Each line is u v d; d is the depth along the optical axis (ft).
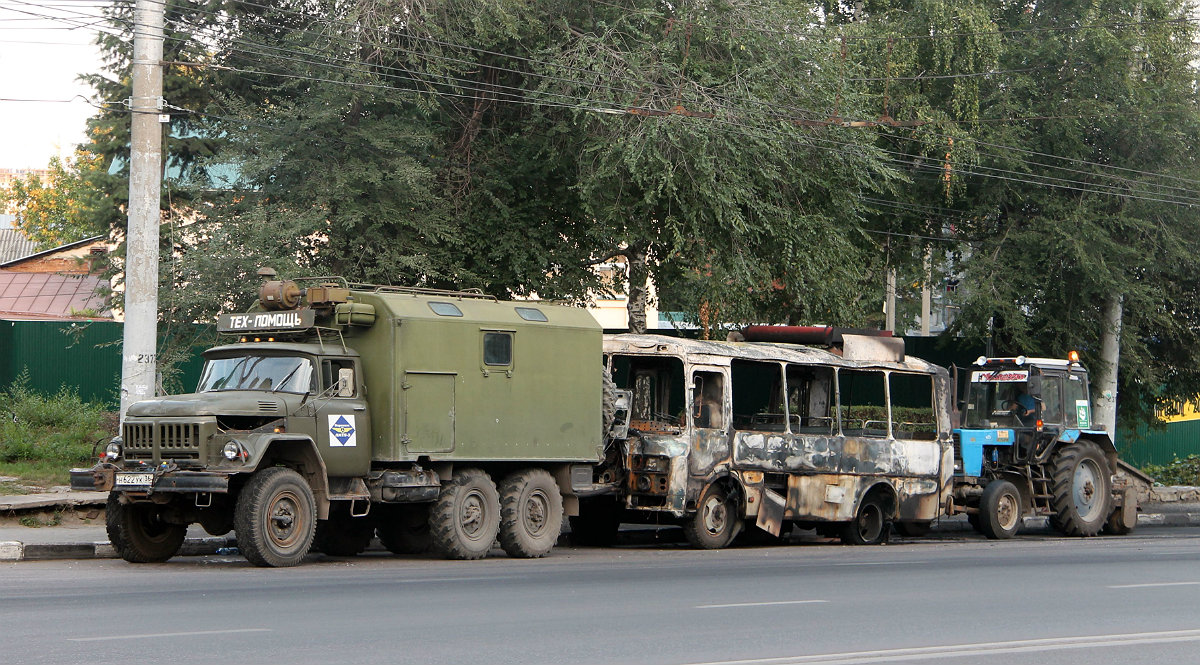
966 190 171.01
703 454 102.37
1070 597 70.13
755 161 126.41
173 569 77.66
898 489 116.16
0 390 162.20
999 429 126.41
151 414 79.87
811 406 113.91
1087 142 172.04
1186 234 165.48
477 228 128.67
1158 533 138.41
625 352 104.37
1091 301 168.96
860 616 60.34
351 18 117.08
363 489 84.94
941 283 179.11
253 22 131.44
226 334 91.56
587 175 123.85
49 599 60.80
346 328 87.56
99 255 142.82
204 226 123.95
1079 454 128.36
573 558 91.81
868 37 158.30
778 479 107.86
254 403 80.28
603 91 120.16
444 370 88.17
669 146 119.96
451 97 129.29
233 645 47.42
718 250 127.54
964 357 189.98
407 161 117.91
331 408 83.56
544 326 94.99
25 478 117.08
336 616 55.93
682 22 124.06
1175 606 66.74
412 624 54.13
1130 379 175.73
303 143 118.21
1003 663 48.03
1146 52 166.09
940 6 160.66
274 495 78.23
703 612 60.29
